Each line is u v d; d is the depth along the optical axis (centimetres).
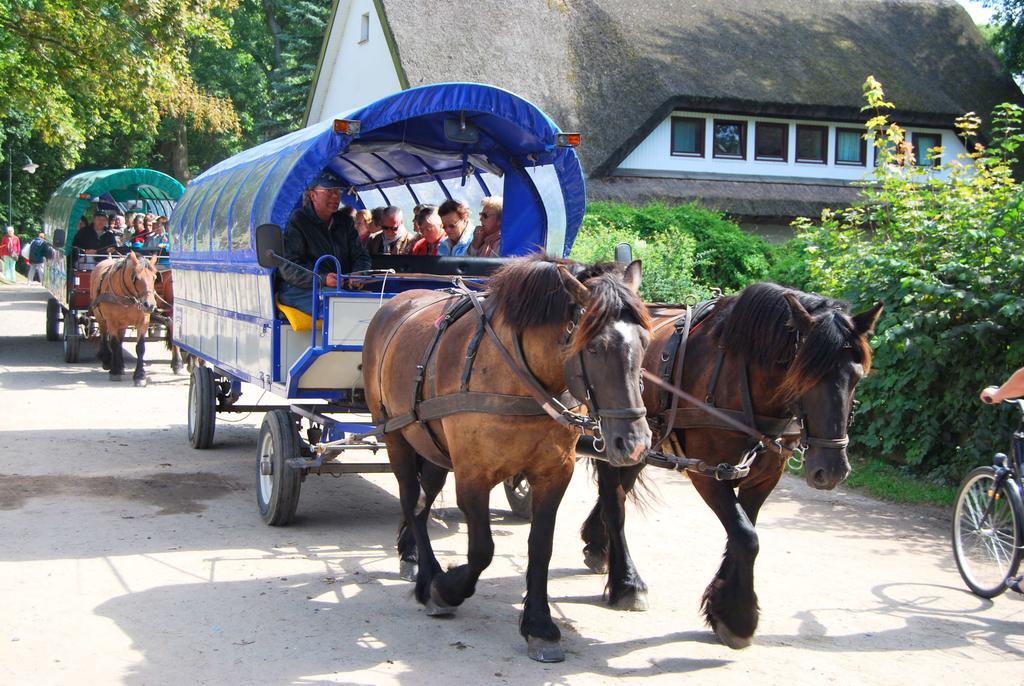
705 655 467
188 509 730
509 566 615
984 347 809
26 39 1838
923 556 657
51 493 762
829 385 426
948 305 835
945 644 491
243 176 816
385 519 725
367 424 647
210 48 4359
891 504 812
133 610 509
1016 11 2759
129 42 1875
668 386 476
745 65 2414
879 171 1012
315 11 3672
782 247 1698
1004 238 827
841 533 715
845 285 942
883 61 2595
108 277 1435
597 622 511
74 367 1616
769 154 2402
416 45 2194
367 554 628
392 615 512
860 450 966
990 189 910
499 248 824
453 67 2186
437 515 749
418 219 854
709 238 1670
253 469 875
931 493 820
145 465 877
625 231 1548
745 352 464
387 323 579
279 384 679
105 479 817
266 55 4741
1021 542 542
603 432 399
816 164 2430
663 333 531
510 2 2386
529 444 450
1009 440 794
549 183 782
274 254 623
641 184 2214
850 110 2389
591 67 2327
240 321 775
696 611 532
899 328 815
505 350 448
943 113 2459
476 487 467
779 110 2341
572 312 422
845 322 434
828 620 523
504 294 451
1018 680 446
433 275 706
